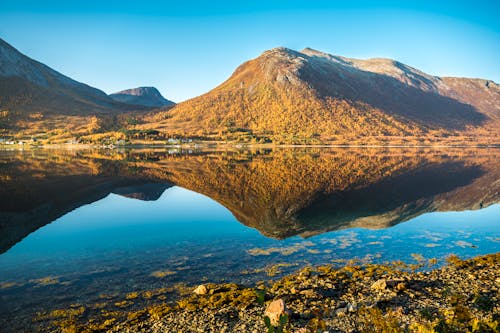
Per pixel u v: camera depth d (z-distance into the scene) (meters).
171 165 78.81
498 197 36.84
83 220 28.22
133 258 18.25
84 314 12.18
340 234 22.92
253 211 31.03
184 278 15.41
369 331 9.02
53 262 17.67
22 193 40.97
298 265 16.94
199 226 25.66
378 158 98.69
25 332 11.09
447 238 21.83
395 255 18.36
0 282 15.05
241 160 93.50
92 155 125.75
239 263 17.30
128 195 40.50
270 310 11.02
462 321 8.09
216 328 10.68
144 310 12.27
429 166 72.56
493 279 14.21
